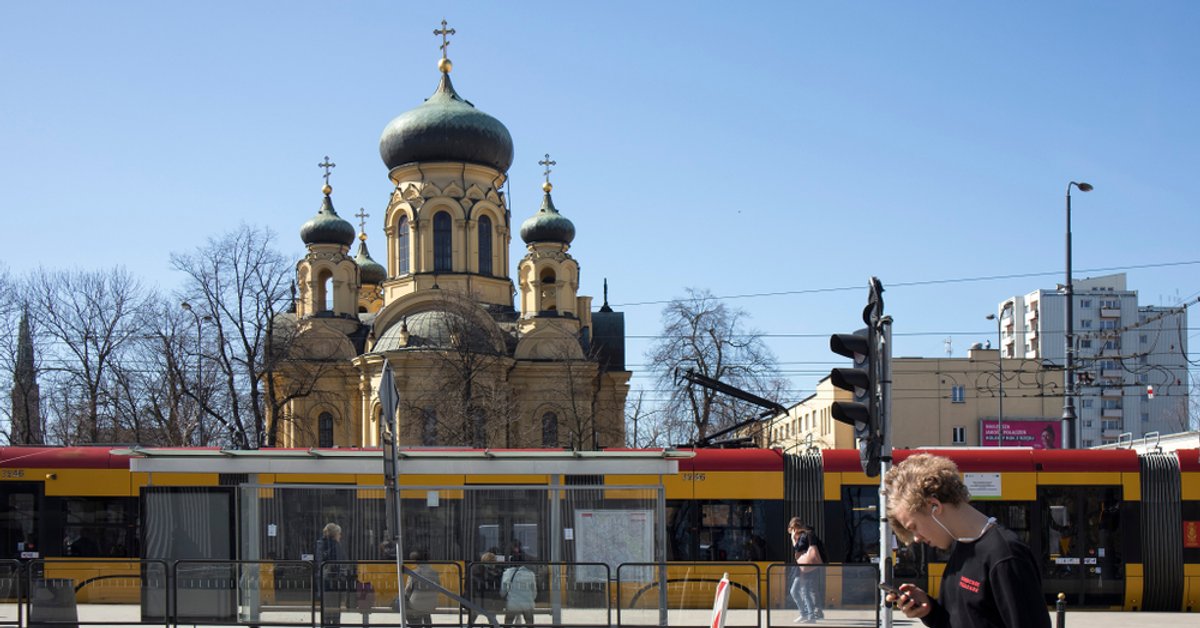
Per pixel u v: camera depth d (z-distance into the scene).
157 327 55.06
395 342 71.38
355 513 21.59
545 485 22.08
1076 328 135.12
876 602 20.12
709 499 27.73
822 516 27.70
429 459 21.73
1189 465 28.00
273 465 21.53
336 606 19.89
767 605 20.34
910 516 6.62
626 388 85.38
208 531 21.41
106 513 26.89
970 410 77.81
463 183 78.25
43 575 20.50
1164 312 36.97
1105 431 132.62
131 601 20.56
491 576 20.00
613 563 21.00
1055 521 27.78
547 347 75.88
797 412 101.94
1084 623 25.09
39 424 57.69
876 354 15.07
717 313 61.69
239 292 54.66
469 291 73.06
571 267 80.69
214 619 20.03
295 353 64.81
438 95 80.50
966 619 6.41
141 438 55.12
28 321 57.09
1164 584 27.55
